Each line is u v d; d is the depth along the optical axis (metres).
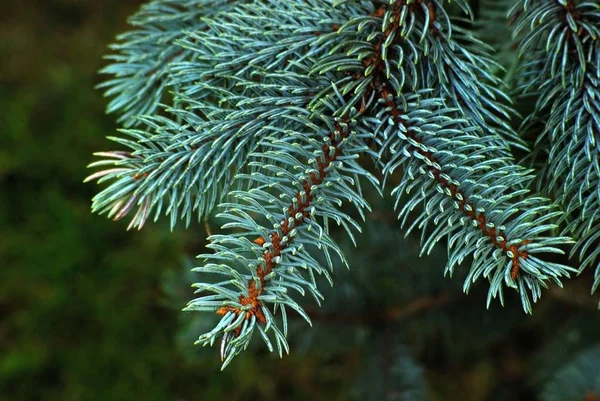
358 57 0.64
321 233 0.61
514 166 0.62
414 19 0.64
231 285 0.76
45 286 1.58
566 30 0.65
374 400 0.85
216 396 1.47
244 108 0.65
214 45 0.66
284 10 0.66
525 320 1.00
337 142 0.63
